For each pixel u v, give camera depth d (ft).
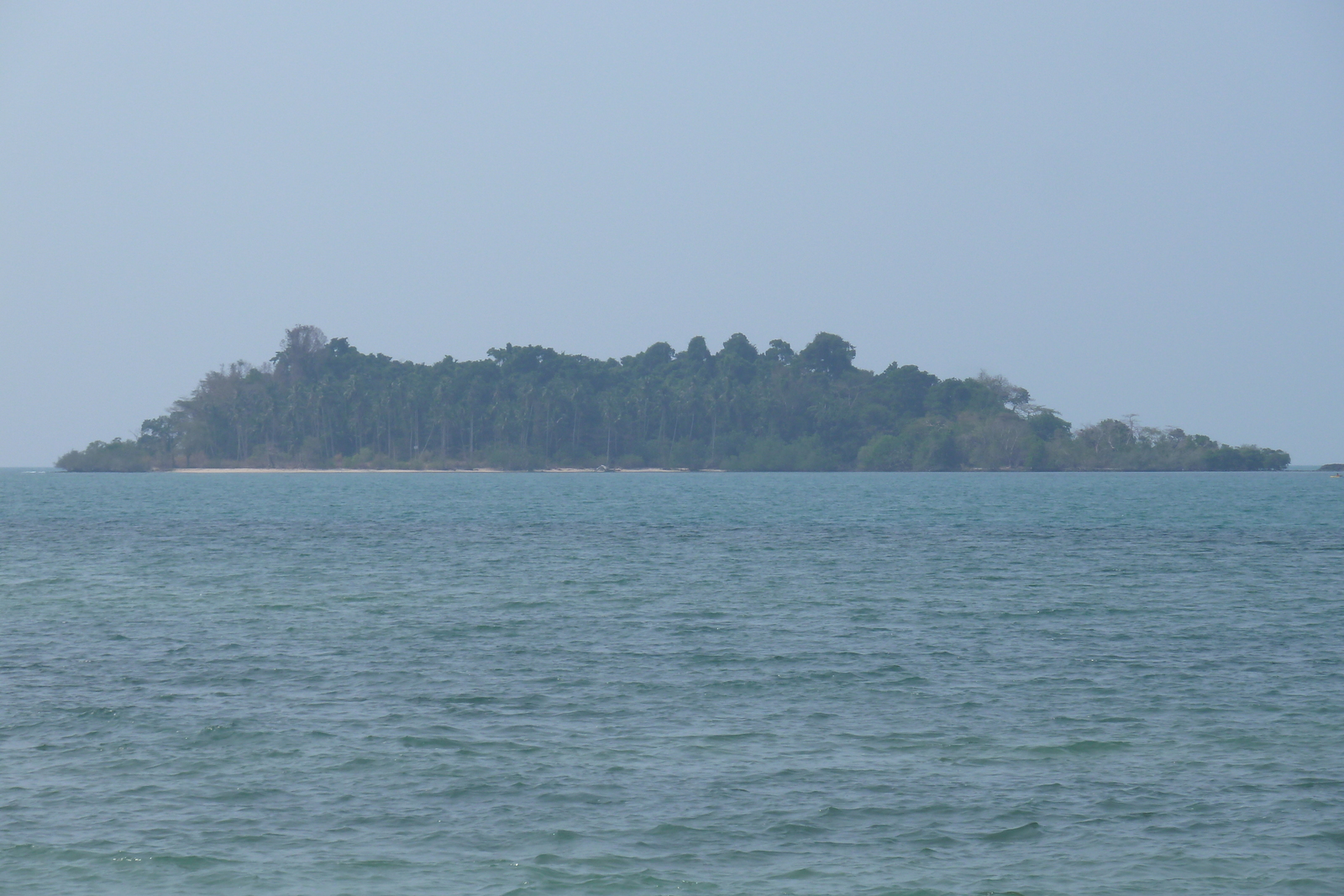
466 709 187.32
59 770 153.07
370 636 258.57
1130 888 118.62
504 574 389.19
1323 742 167.32
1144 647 245.65
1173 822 135.64
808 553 472.85
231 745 164.86
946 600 320.50
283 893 116.78
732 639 255.09
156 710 185.16
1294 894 117.19
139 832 131.64
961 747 165.27
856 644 248.73
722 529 627.87
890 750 163.94
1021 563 429.79
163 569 405.18
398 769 154.20
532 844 129.18
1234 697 196.44
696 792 145.69
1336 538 558.56
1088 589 346.13
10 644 245.86
